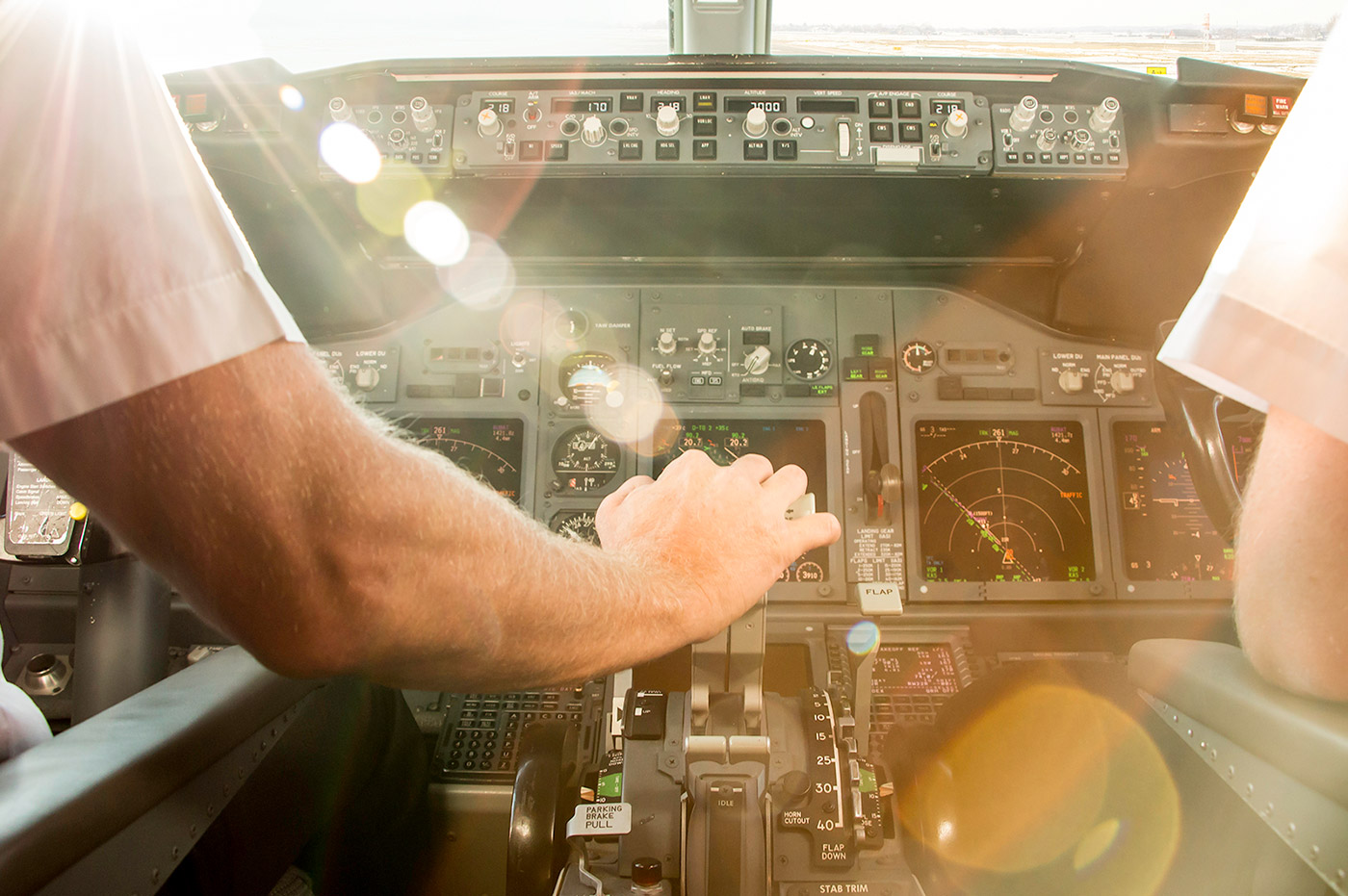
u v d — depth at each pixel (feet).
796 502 2.86
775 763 5.31
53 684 7.50
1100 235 7.48
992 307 8.09
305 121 6.94
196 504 1.37
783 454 7.81
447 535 1.54
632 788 4.92
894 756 5.74
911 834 5.06
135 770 3.03
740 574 2.15
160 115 1.52
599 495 7.74
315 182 7.03
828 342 7.97
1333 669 2.25
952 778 4.80
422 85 6.97
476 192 7.18
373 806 5.62
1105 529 7.64
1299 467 2.15
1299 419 2.16
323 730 4.67
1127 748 4.11
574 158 6.84
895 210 7.41
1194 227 7.34
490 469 7.89
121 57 1.50
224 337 1.37
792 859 5.02
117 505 1.41
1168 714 3.65
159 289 1.36
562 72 6.88
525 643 1.68
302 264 7.83
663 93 6.91
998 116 6.93
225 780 3.70
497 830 6.53
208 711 3.54
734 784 4.33
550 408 7.91
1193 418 5.92
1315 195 2.05
